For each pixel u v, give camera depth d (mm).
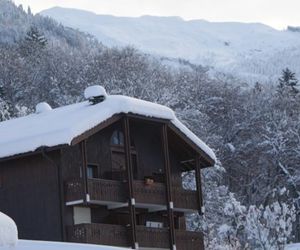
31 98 72250
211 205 59094
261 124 76000
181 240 40344
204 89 78250
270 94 83812
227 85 81875
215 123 76500
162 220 42000
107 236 36781
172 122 40500
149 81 71000
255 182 72375
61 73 73750
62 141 35938
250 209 48562
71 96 70875
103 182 37250
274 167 73062
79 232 36156
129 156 37906
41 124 39469
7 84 72625
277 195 71438
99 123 36844
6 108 63531
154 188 39469
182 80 79062
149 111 38844
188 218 58094
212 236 56750
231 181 72500
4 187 38531
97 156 38938
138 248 37562
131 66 72688
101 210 38562
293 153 74000
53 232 36781
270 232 47938
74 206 37219
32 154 37250
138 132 41344
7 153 37719
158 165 41938
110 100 38688
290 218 48031
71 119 37781
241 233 56844
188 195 41625
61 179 36875
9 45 93312
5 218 18469
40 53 81125
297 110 80438
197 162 42250
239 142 75500
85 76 71812
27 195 37812
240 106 78062
